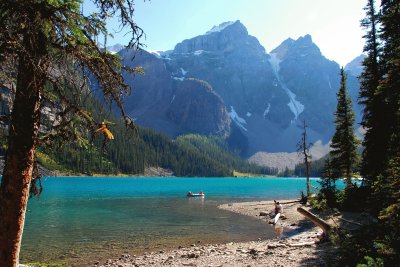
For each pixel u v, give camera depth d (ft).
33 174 19.80
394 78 39.65
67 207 132.57
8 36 14.42
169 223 97.30
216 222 100.17
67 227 86.43
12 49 14.69
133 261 52.90
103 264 51.31
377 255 32.99
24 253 58.39
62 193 209.97
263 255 50.47
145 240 72.08
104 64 18.02
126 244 67.67
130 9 18.60
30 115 17.97
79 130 19.03
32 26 14.67
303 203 142.10
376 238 35.55
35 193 19.86
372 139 81.05
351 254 36.91
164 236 77.15
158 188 292.61
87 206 138.72
